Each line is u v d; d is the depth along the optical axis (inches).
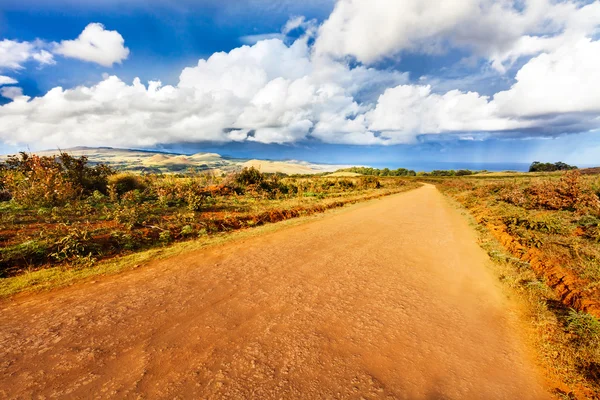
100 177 500.7
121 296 164.6
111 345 118.7
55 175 412.5
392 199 853.8
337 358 118.9
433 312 165.8
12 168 443.2
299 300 170.2
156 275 198.2
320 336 134.0
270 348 122.4
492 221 422.9
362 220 457.1
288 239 314.7
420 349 129.5
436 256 279.7
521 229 334.3
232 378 103.3
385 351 126.1
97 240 245.9
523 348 134.2
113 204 401.4
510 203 538.9
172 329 133.0
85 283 180.9
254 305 160.9
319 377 106.7
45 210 331.9
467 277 224.2
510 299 185.0
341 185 1133.7
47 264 205.5
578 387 107.7
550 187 461.4
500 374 115.7
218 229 341.7
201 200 460.8
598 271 193.5
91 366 105.6
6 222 272.1
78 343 119.0
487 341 139.0
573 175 439.2
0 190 392.8
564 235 298.8
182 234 304.3
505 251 285.7
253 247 277.6
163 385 98.1
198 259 236.2
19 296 160.1
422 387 105.8
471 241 341.7
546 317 155.9
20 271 192.4
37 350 113.1
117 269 205.6
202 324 138.5
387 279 213.2
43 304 152.2
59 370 102.7
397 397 99.8
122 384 97.5
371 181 1354.6
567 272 202.7
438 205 748.0
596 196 383.6
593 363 118.0
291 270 219.8
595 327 135.3
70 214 327.0
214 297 168.2
